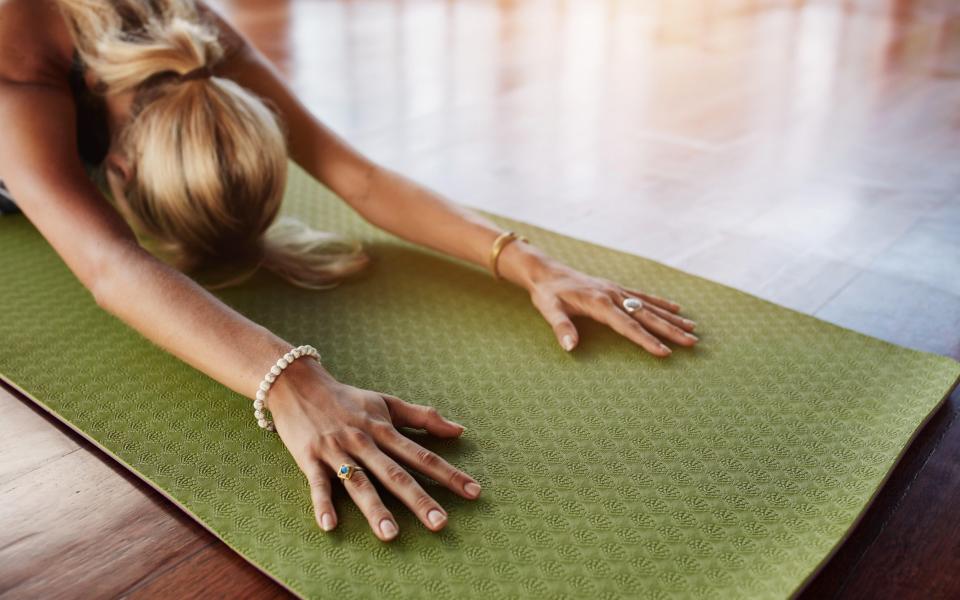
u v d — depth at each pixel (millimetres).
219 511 1087
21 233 1910
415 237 1728
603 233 1983
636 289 1661
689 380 1370
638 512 1085
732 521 1067
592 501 1105
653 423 1265
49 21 1478
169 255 1643
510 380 1376
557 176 2367
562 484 1138
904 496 1155
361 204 1748
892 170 2438
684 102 3188
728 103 3172
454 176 2354
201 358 1223
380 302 1627
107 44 1453
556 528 1059
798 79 3541
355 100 3107
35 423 1285
